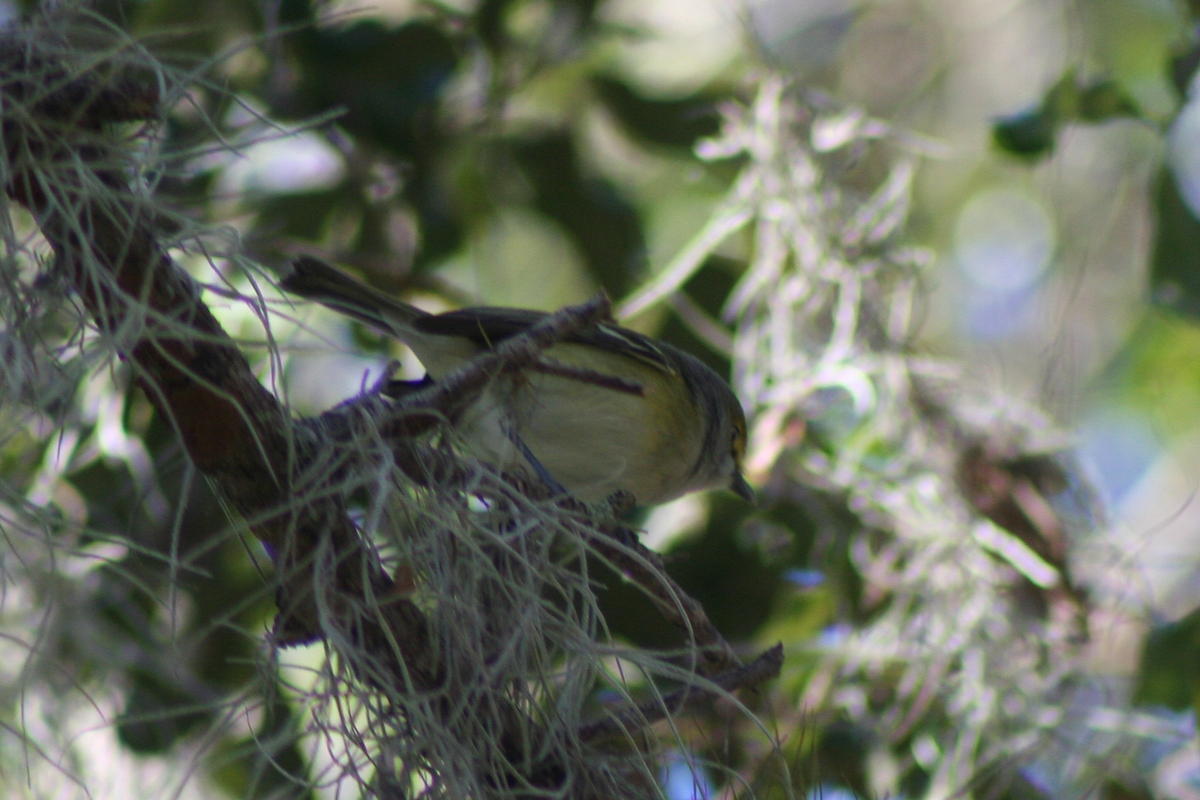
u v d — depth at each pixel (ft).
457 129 33.27
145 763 26.20
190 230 14.85
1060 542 29.07
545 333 16.84
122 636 26.30
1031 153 31.71
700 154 33.04
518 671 15.58
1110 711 26.66
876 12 51.08
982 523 28.81
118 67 14.71
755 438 30.32
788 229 31.63
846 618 28.68
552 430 26.03
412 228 33.22
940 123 49.21
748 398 30.45
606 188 34.96
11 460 26.16
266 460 14.29
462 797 14.60
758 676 18.45
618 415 26.43
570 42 33.83
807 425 31.24
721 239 32.89
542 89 36.73
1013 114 32.01
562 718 15.65
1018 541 28.71
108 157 14.67
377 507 14.55
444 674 15.75
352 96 30.94
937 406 30.27
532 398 18.61
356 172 31.68
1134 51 44.83
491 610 16.15
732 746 25.07
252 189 31.48
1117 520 29.84
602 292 17.38
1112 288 45.29
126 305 14.43
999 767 24.85
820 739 25.25
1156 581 36.94
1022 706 26.84
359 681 14.79
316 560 14.51
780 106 32.50
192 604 28.37
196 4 31.22
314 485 15.21
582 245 34.37
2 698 23.54
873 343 30.66
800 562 30.86
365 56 30.83
